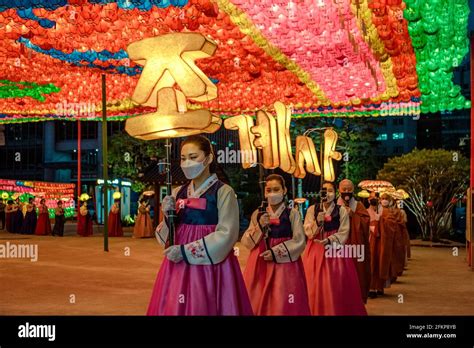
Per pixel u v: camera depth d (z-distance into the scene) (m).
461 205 28.69
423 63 10.92
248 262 5.88
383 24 8.88
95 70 14.45
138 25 9.23
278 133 5.96
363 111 18.00
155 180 25.38
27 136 56.12
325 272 6.42
